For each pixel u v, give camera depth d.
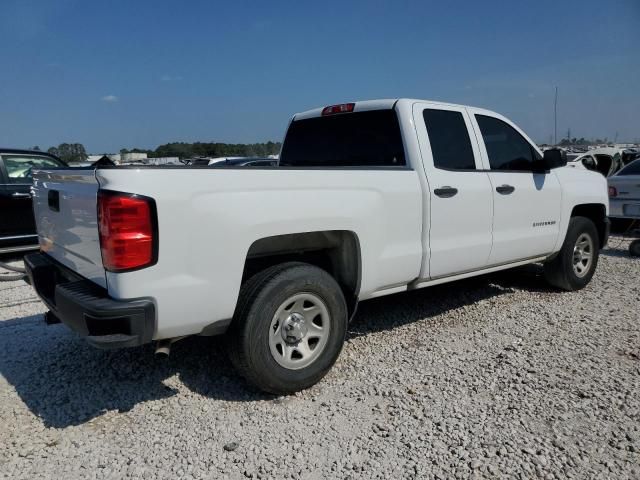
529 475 2.62
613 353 4.10
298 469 2.71
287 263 3.51
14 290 6.43
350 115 4.75
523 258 5.29
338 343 3.65
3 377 3.83
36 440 3.00
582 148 24.92
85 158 14.71
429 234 4.23
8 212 8.23
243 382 3.69
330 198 3.55
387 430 3.04
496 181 4.80
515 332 4.60
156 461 2.79
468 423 3.09
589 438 2.92
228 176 3.11
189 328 3.09
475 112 4.86
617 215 9.70
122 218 2.78
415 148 4.23
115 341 2.81
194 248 2.99
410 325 4.84
